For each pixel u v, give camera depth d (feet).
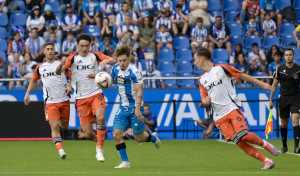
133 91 77.82
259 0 202.28
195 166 83.20
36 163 88.74
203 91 76.33
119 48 76.59
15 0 201.77
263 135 157.99
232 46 192.03
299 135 107.04
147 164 86.99
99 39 188.65
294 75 104.37
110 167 81.05
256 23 199.00
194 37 188.55
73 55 90.38
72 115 153.38
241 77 74.13
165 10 194.39
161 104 156.76
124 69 77.10
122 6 188.24
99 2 194.70
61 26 188.85
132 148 121.90
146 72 174.70
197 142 140.56
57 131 94.32
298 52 192.44
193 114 157.28
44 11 193.47
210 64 75.61
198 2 195.62
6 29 193.88
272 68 178.50
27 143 137.39
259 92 158.81
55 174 70.28
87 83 89.92
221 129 75.56
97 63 91.25
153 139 87.61
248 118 158.20
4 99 154.61
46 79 95.45
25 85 160.76
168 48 186.91
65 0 197.57
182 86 175.22
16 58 173.27
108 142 141.08
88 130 92.68
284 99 106.32
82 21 193.26
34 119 146.92
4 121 146.82
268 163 75.66
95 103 89.20
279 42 196.54
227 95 74.64
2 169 78.69
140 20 190.90
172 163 88.89
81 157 100.37
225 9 206.90
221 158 98.63
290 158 97.35
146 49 184.85
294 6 207.62
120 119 78.84
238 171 73.82
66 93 96.63
